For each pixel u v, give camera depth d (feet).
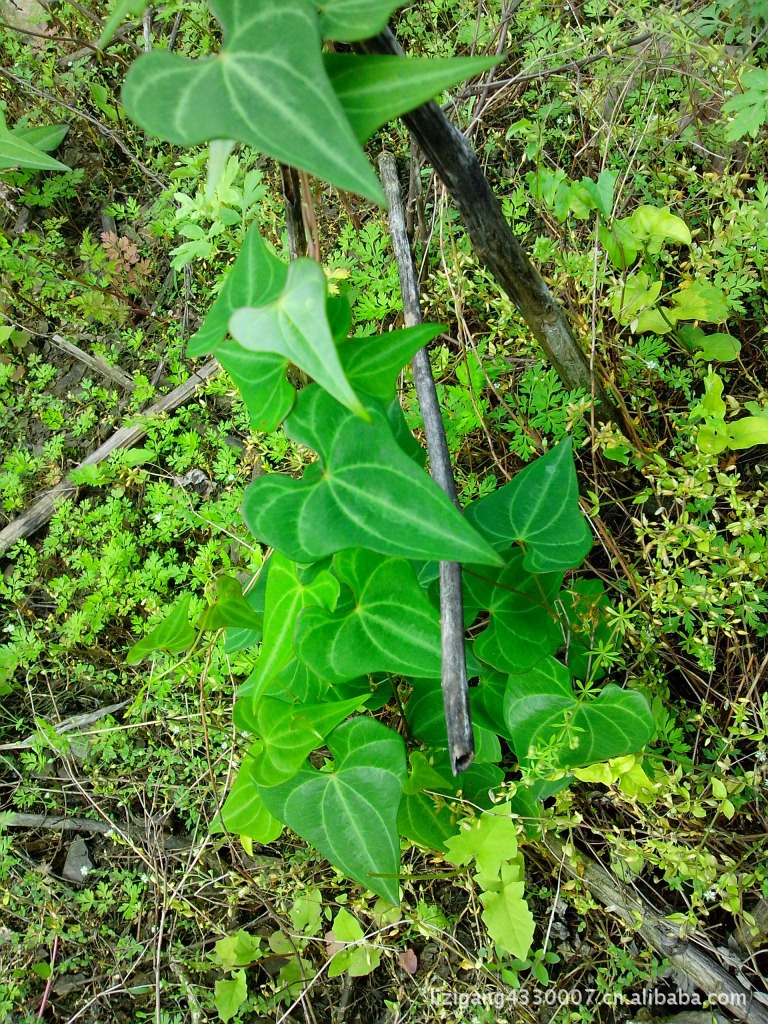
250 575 1.82
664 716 1.44
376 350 0.97
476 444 1.80
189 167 2.10
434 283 1.87
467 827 1.25
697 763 1.54
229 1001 1.47
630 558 1.65
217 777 1.70
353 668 1.09
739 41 1.79
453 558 0.88
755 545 1.37
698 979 1.39
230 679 1.69
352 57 0.78
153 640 1.15
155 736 1.83
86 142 2.61
